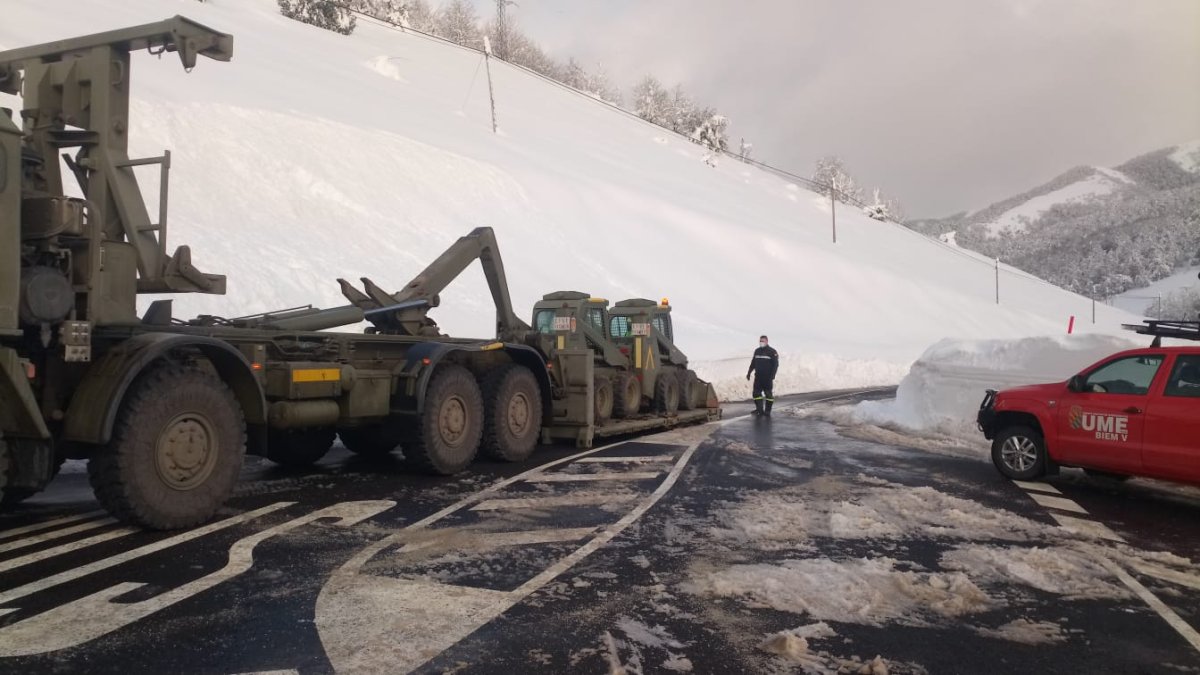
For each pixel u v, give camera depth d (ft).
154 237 21.17
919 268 205.98
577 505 23.21
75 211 17.93
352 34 222.28
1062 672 11.99
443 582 15.74
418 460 27.76
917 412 45.39
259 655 12.07
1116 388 26.86
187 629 13.08
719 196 188.44
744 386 78.89
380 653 12.21
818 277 145.69
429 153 106.52
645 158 203.62
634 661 12.06
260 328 25.46
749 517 21.65
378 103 132.16
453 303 80.59
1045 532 20.86
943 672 11.91
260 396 22.27
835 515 21.65
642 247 121.49
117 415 18.58
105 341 19.66
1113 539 20.36
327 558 17.33
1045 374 40.04
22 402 17.07
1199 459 24.07
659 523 20.92
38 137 20.40
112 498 18.63
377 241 82.79
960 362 44.24
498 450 31.01
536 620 13.70
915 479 28.60
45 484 17.69
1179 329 29.91
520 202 110.11
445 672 11.59
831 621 13.89
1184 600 15.53
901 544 19.13
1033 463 28.68
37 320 17.40
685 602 14.73
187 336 19.71
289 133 91.04
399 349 30.30
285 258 69.41
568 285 98.17
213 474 20.39
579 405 36.91
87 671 11.43
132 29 20.34
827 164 322.14
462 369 29.48
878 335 136.87
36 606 14.12
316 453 30.37
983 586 16.08
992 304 185.88
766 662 12.10
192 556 17.38
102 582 15.51
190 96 87.20
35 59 21.27
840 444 38.11
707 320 112.78
